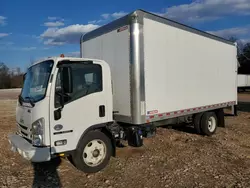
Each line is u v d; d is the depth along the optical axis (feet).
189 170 15.75
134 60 16.78
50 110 13.64
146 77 17.56
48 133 13.60
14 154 19.93
